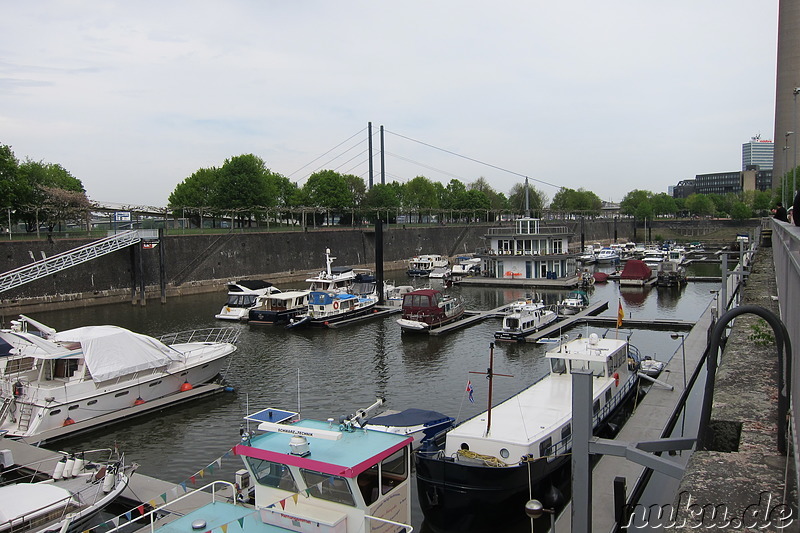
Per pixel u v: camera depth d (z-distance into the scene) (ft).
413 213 553.23
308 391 132.05
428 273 368.89
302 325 206.49
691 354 142.51
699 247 534.78
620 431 92.94
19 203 258.57
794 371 36.09
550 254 315.17
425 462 72.08
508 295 279.28
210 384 132.57
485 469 68.64
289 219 490.49
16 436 99.96
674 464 33.35
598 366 98.43
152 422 112.57
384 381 139.64
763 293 107.14
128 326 207.10
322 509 56.18
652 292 285.64
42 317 223.51
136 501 73.61
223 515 59.41
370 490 56.29
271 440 61.21
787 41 444.14
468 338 186.19
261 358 163.43
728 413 41.60
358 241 408.67
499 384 135.13
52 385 106.93
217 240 311.47
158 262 279.28
